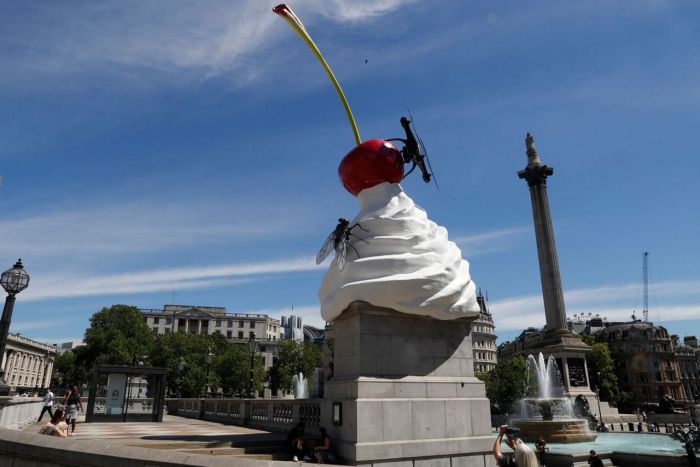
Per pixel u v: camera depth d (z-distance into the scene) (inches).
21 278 547.2
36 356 4404.5
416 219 555.2
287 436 558.9
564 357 1856.5
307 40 639.1
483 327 5113.2
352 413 459.2
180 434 624.7
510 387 2662.4
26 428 794.2
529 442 1157.1
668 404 2185.0
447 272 531.8
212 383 3002.0
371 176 567.8
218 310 5408.5
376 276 513.0
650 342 4119.1
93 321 3297.2
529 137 2246.6
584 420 1232.8
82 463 266.7
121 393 995.3
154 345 3216.0
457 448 492.1
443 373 526.6
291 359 3641.7
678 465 790.5
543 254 2071.9
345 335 522.3
